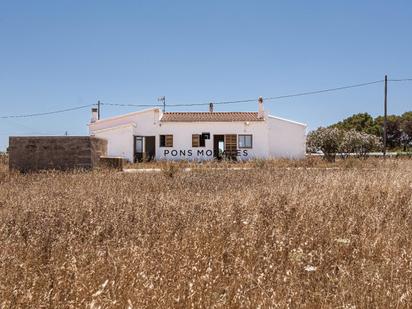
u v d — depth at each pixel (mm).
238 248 5707
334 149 41188
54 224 7504
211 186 13938
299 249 5473
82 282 4332
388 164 22266
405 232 6719
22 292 4062
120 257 5273
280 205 8672
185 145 42969
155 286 4250
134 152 42562
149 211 8414
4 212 8805
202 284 4234
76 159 19828
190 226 7105
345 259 5562
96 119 47281
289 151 44281
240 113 45594
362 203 9250
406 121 73062
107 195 10961
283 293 4246
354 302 4062
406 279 4609
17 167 19766
